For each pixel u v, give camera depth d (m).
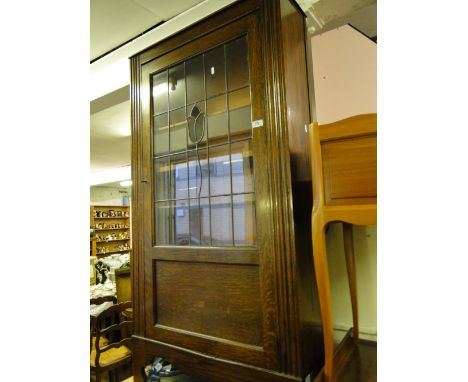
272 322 0.98
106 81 2.12
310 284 1.06
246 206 1.11
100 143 4.40
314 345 1.03
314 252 0.92
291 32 1.16
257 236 1.04
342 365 1.07
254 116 1.07
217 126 1.20
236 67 1.15
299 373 0.92
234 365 1.04
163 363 1.35
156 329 1.26
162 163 1.36
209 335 1.12
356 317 1.23
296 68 1.19
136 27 1.80
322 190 0.91
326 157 0.92
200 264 1.17
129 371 2.66
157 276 1.29
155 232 1.33
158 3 1.60
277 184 1.00
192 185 1.26
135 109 1.43
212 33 1.19
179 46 1.29
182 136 1.31
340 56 1.60
